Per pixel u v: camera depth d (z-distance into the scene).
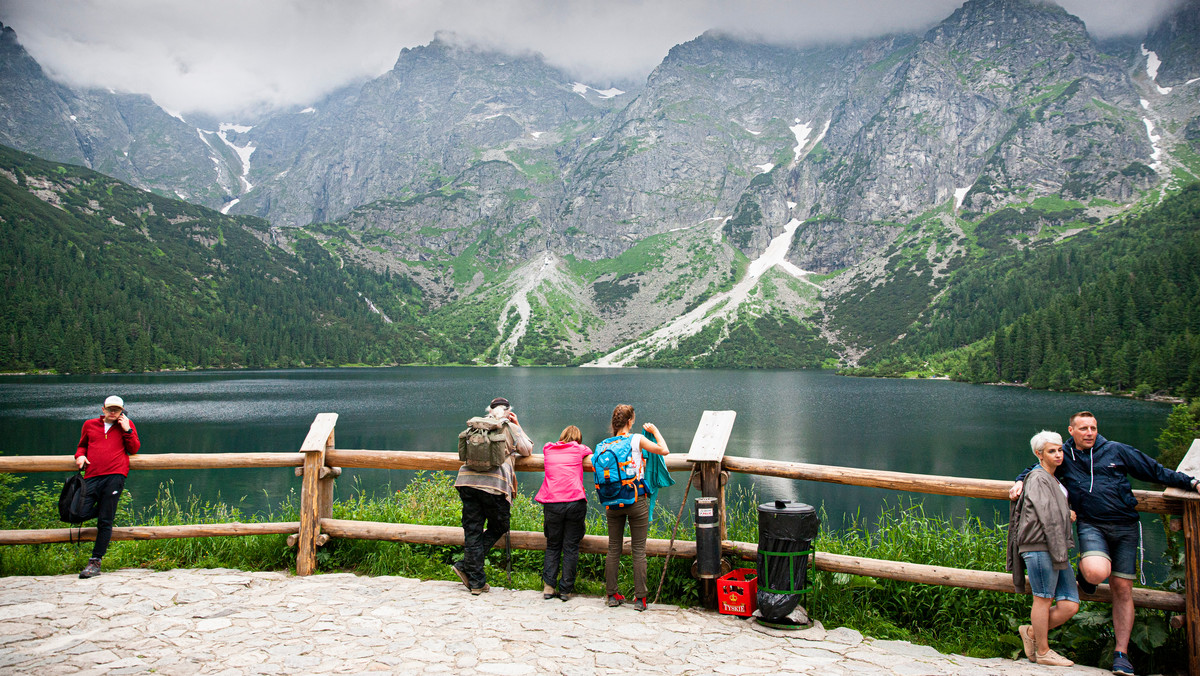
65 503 6.94
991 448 50.22
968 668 5.15
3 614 5.88
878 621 6.11
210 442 50.66
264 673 4.70
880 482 6.16
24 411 69.94
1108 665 5.36
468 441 6.74
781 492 31.27
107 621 5.75
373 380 158.12
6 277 179.12
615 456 6.33
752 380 167.75
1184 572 5.45
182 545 7.80
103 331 168.62
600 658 5.10
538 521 9.55
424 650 5.20
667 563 6.56
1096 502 5.43
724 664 5.03
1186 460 5.32
